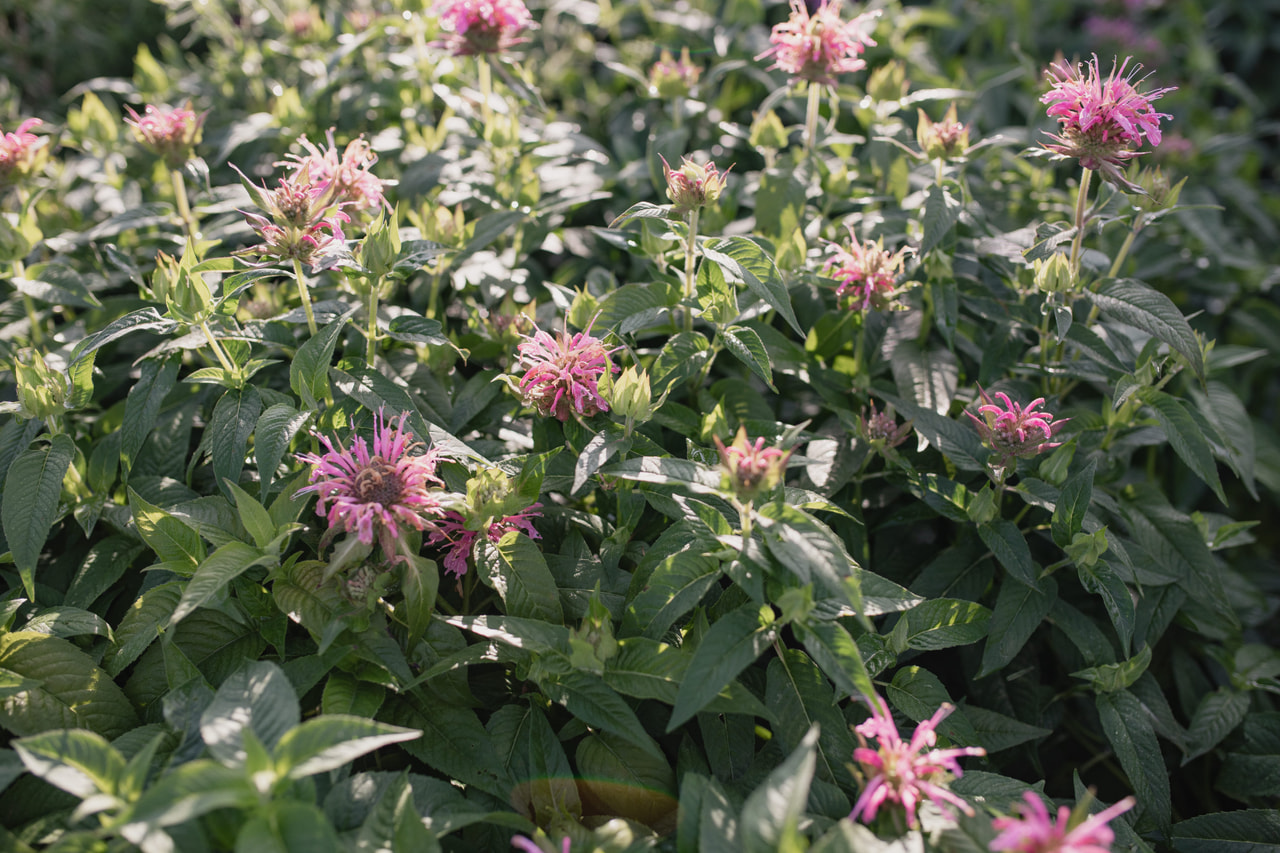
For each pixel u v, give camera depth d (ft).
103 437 2.48
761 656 2.33
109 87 3.29
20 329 2.69
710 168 2.27
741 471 2.00
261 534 2.10
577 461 2.23
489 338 2.53
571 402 2.23
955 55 4.47
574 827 2.02
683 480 2.04
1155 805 2.25
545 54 4.04
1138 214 2.50
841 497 2.56
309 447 2.32
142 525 2.15
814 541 2.00
